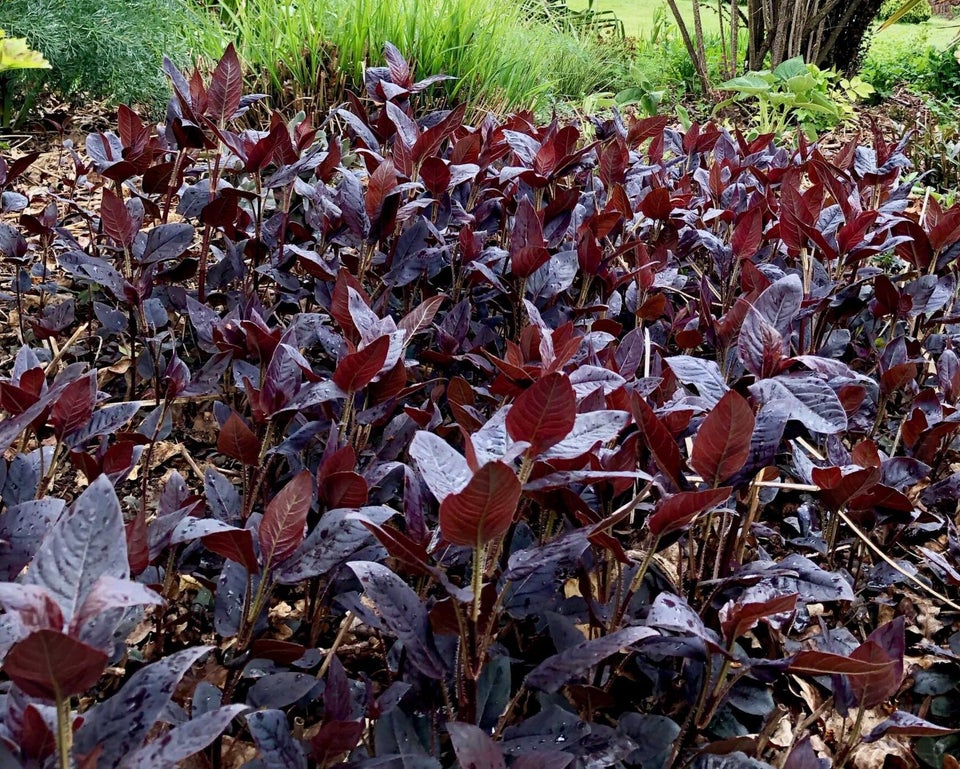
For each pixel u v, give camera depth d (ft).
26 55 7.87
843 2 28.30
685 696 5.48
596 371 5.45
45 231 9.48
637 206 10.09
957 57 32.09
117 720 3.16
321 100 17.03
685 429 5.68
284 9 18.34
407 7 18.48
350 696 4.43
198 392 6.61
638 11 44.11
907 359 8.83
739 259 8.88
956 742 6.07
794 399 5.19
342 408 6.33
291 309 9.05
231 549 4.51
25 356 5.62
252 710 4.09
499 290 8.50
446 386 7.89
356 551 4.99
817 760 4.37
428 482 3.87
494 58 19.69
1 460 5.23
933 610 7.19
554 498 5.08
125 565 3.04
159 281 8.48
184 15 18.83
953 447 8.09
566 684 4.80
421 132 9.18
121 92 17.02
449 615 4.35
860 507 6.02
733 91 26.89
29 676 2.63
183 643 6.15
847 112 24.04
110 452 5.16
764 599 4.69
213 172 8.80
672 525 4.50
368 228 7.71
